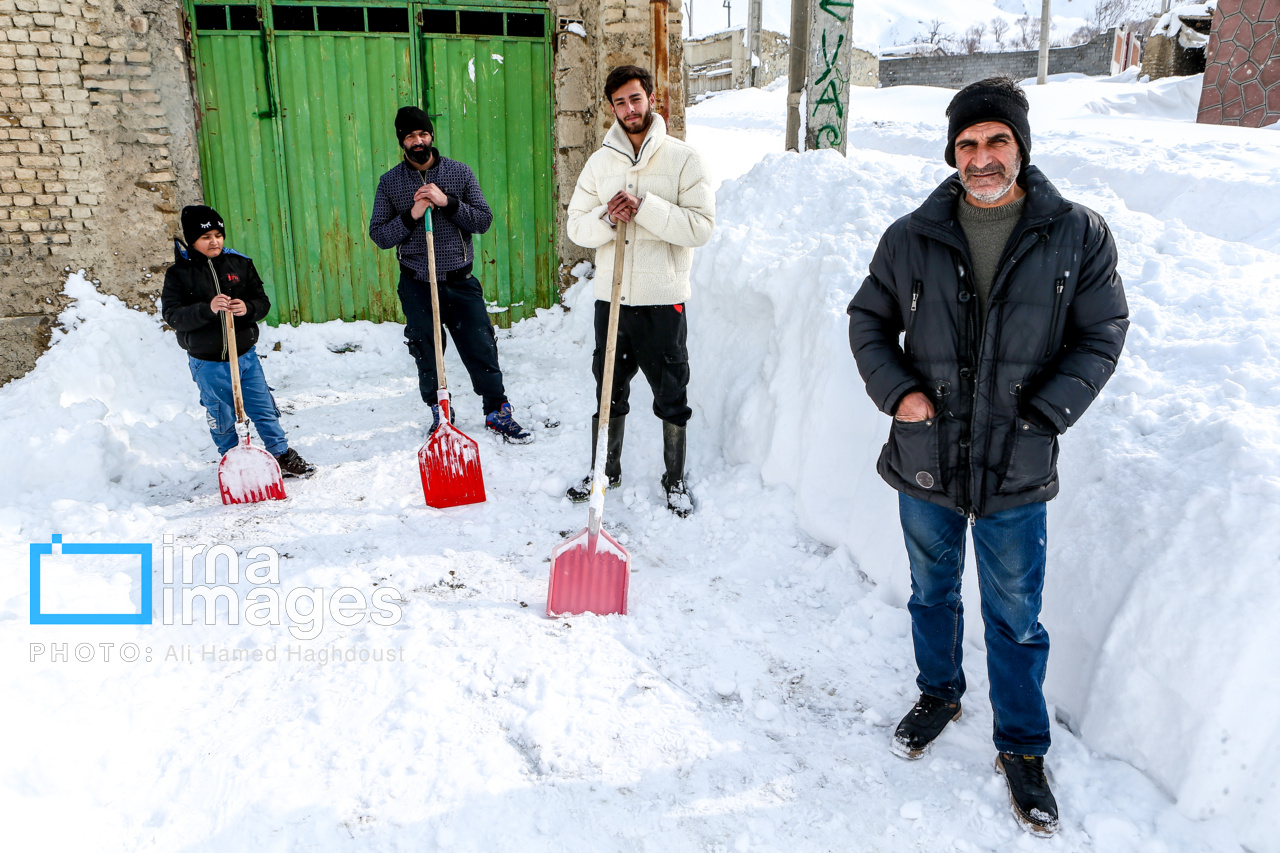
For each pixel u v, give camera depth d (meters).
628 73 3.40
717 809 2.25
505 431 4.80
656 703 2.65
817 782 2.34
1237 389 2.65
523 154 6.58
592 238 3.66
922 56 45.38
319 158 6.22
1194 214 5.12
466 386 5.71
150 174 5.70
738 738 2.52
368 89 6.19
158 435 4.79
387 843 2.12
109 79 5.47
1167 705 2.16
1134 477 2.52
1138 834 2.06
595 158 3.64
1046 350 2.00
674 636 3.01
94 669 2.70
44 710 2.46
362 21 6.07
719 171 9.18
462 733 2.50
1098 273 1.96
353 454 4.67
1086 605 2.44
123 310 5.66
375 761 2.37
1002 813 2.20
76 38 5.34
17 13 5.17
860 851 2.12
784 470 3.83
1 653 2.69
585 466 4.46
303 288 6.43
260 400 4.25
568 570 3.11
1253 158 5.84
